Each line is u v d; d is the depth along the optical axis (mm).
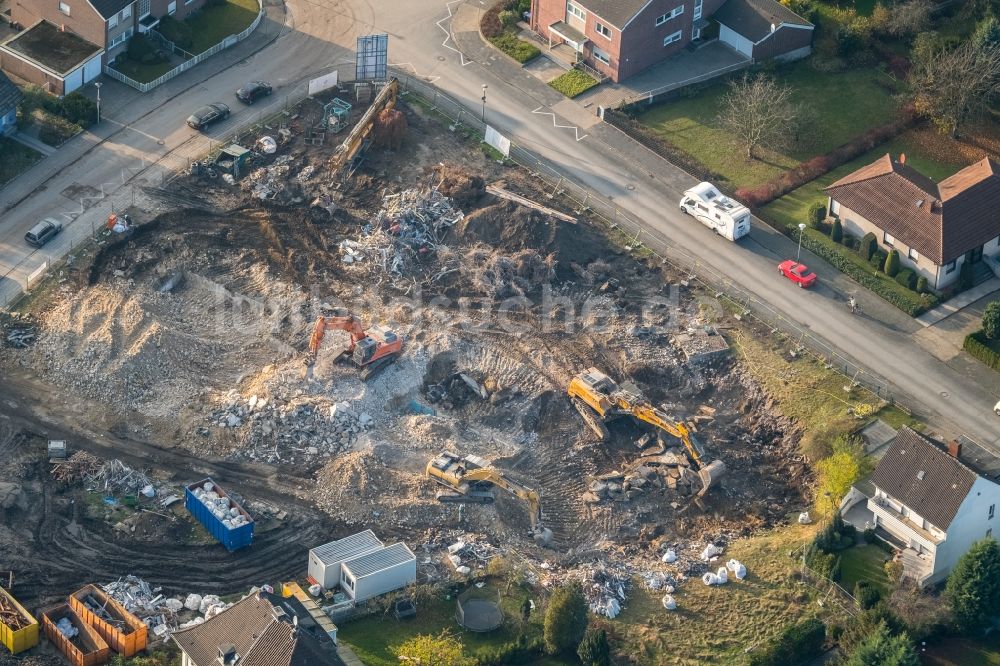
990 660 133500
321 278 163125
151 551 135625
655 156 181250
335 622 130500
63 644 125875
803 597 137125
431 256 166625
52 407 148000
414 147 179000
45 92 178125
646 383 158750
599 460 150750
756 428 155375
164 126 179000
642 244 171000
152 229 166375
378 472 143500
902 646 126812
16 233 164625
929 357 160750
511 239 168000
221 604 130750
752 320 164125
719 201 172500
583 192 176000
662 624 134000
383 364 153875
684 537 144625
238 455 145625
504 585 135125
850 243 171625
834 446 149750
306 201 172125
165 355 151875
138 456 144625
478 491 143000
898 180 170875
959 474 138875
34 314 156125
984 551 132625
